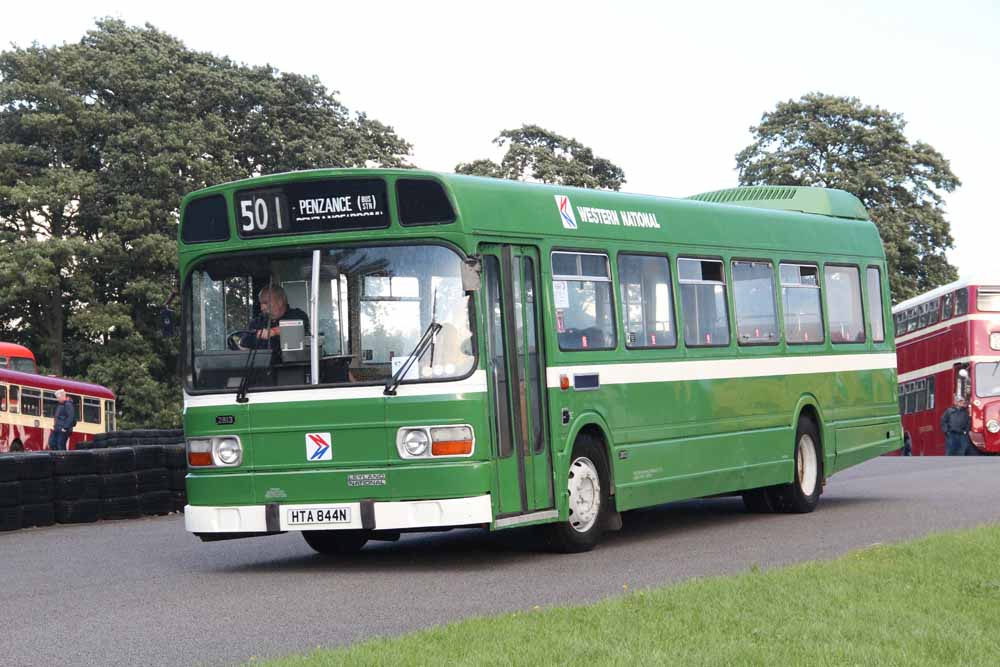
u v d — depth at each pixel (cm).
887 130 7056
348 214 1396
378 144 6512
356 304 1388
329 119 6438
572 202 1566
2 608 1223
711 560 1416
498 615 1027
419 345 1366
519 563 1434
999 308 4406
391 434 1361
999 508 1894
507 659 829
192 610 1161
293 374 1399
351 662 837
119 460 2244
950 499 2081
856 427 2131
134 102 6047
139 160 5862
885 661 814
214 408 1420
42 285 5694
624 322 1623
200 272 1452
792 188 2203
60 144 6081
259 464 1402
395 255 1385
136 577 1421
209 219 1451
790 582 1126
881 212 6888
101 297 6053
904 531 1641
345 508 1367
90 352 5891
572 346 1525
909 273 6956
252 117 6250
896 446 2253
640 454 1623
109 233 5775
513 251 1452
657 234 1709
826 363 2059
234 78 6212
